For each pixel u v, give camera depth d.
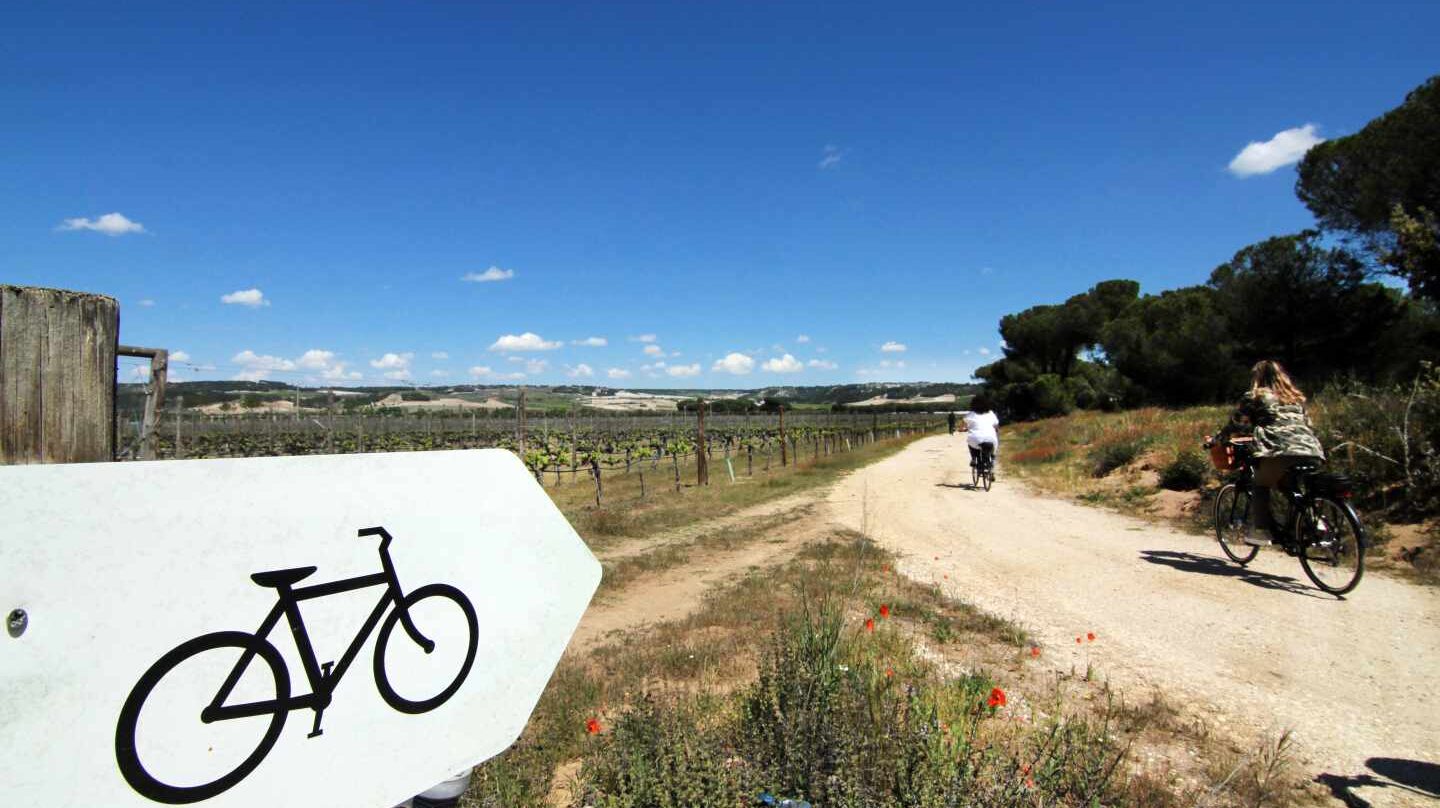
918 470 19.03
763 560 7.64
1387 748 3.05
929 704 2.96
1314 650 4.25
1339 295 21.98
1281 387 5.94
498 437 26.69
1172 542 7.78
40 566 0.73
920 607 5.22
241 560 0.89
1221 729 3.24
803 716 2.55
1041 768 2.57
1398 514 7.02
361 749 0.99
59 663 0.74
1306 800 2.64
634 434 40.78
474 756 1.14
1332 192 20.36
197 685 0.84
